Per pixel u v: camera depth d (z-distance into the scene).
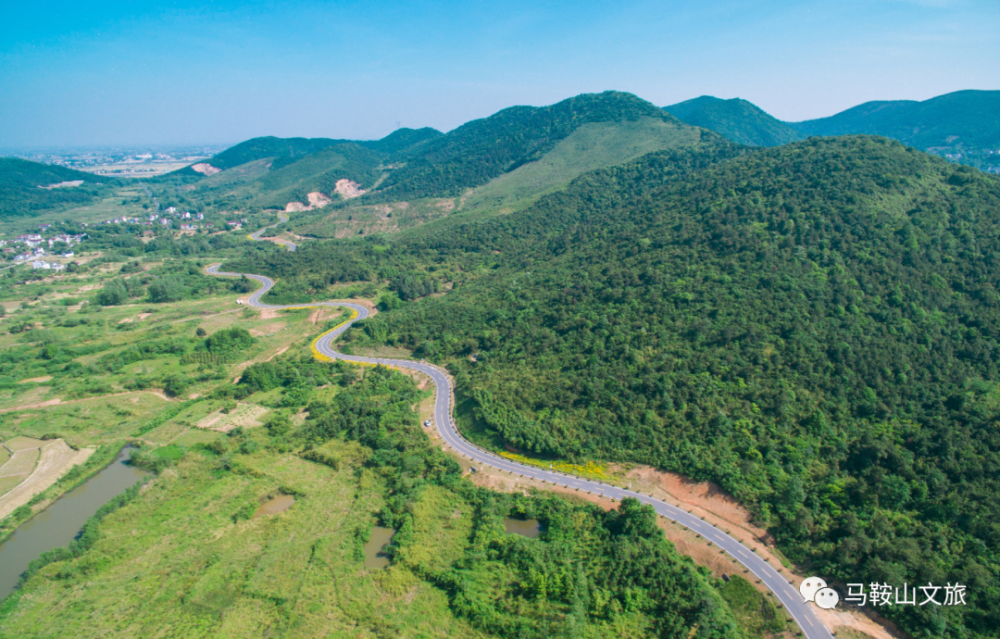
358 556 91.81
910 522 85.38
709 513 96.06
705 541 89.69
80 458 120.44
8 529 99.69
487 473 111.12
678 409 112.38
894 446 96.94
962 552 79.06
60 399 145.50
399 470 113.56
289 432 130.50
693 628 74.25
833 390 109.00
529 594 82.31
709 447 105.00
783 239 144.62
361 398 141.38
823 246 139.12
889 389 107.06
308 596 83.38
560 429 116.25
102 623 78.88
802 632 72.50
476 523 98.56
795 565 84.62
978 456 92.12
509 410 125.19
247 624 78.69
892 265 129.00
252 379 153.00
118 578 87.62
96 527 97.62
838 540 84.94
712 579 83.12
